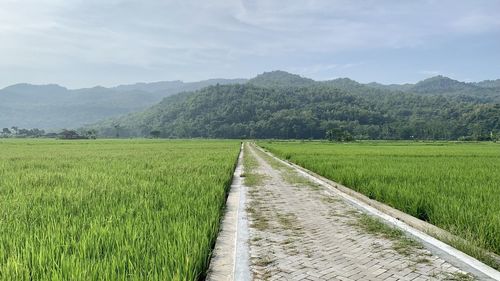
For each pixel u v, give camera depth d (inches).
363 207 421.1
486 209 315.0
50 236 220.5
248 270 216.2
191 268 187.9
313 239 284.2
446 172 640.4
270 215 373.7
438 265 225.5
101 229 231.0
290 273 211.6
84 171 626.8
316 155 1321.4
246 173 821.2
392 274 210.5
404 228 319.6
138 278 165.2
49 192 390.9
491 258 232.7
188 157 1101.7
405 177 566.9
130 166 747.4
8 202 333.4
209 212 310.2
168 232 238.2
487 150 1795.0
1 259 188.1
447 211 319.3
